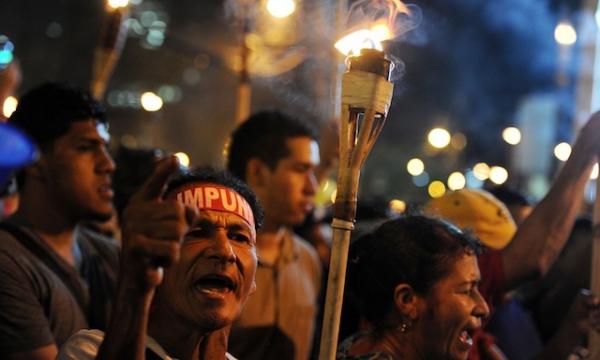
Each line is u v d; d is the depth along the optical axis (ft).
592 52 19.70
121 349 5.30
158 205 5.23
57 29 47.93
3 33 47.21
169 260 5.22
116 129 48.34
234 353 12.25
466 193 12.33
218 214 7.04
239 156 13.32
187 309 6.83
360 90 6.70
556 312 15.71
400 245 9.02
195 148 52.26
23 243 9.82
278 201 13.06
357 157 6.76
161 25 34.14
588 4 19.81
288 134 13.19
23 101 10.40
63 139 10.25
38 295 9.57
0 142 4.27
